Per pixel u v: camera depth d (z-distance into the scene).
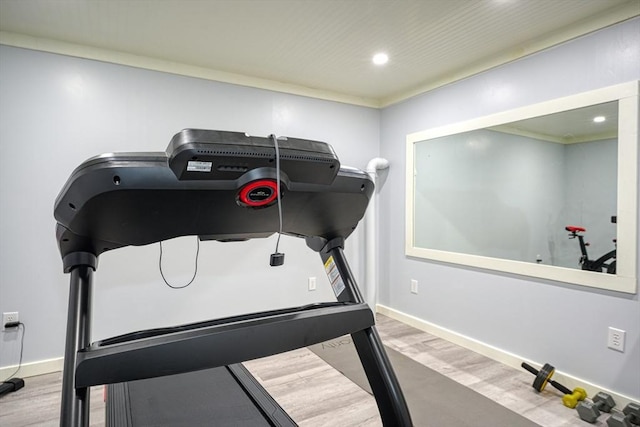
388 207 3.84
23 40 2.38
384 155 3.89
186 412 1.46
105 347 0.61
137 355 0.60
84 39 2.46
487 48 2.63
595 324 2.20
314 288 3.56
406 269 3.61
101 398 2.17
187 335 0.64
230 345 0.67
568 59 2.30
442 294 3.23
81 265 0.77
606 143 2.13
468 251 3.00
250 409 1.50
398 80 3.29
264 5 2.06
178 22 2.25
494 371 2.57
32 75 2.42
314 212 0.87
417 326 3.46
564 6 2.07
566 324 2.34
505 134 2.69
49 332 2.50
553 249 2.41
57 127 2.50
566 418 2.01
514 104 2.62
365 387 2.34
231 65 2.95
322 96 3.56
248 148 0.63
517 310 2.63
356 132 3.79
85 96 2.58
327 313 0.83
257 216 0.77
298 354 2.86
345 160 3.74
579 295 2.27
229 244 3.12
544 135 2.43
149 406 1.51
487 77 2.81
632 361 2.04
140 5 2.05
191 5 2.05
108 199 0.61
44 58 2.45
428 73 3.11
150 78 2.79
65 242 0.74
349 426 1.92
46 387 2.30
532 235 2.53
